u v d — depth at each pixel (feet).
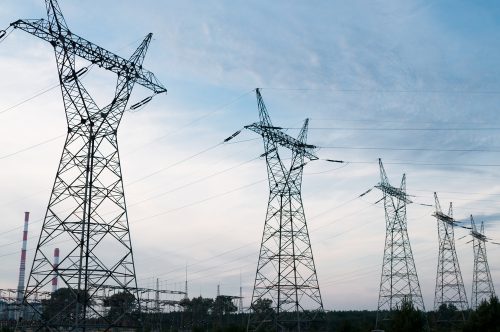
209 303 558.15
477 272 434.30
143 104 206.49
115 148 195.72
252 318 268.21
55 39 181.88
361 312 644.69
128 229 189.16
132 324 204.33
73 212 182.80
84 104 192.03
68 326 175.42
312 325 260.83
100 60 191.83
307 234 268.41
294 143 271.28
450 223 404.57
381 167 349.61
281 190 272.72
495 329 297.94
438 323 393.50
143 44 202.49
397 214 346.54
